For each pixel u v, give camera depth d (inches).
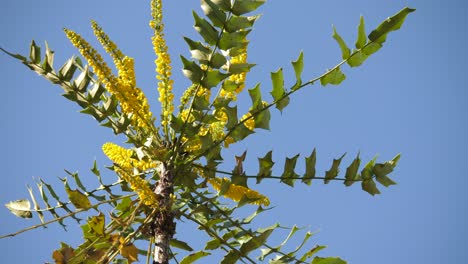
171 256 146.3
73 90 138.6
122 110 144.0
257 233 156.6
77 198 138.7
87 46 133.0
